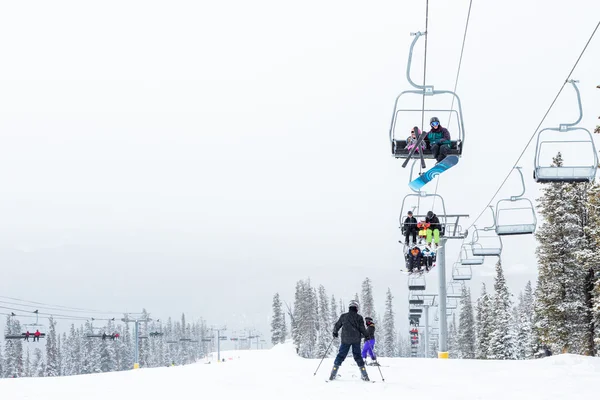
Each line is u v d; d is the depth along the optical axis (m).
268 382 13.65
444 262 28.69
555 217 38.97
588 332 37.69
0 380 15.22
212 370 18.59
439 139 15.24
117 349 121.88
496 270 62.94
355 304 13.89
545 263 38.97
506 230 23.88
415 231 21.77
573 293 38.25
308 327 101.50
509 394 11.09
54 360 107.88
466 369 17.56
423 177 15.51
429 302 57.09
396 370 17.28
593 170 15.98
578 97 15.51
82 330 137.25
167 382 14.08
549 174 16.14
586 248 37.41
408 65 13.52
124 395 11.42
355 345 13.59
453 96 14.36
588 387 11.61
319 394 11.23
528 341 61.88
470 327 86.00
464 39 12.52
